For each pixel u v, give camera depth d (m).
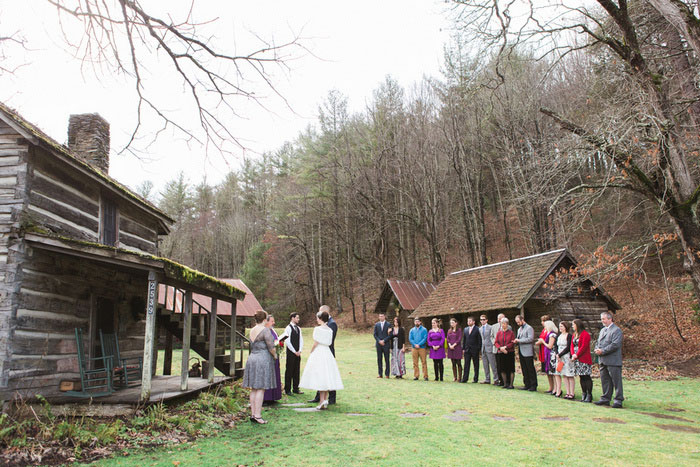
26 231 8.18
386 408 8.73
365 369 16.55
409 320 28.34
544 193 14.86
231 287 11.28
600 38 12.26
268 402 9.14
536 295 18.80
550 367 10.77
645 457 5.46
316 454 5.59
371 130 42.78
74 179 10.08
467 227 34.41
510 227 40.31
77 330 8.34
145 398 7.55
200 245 60.34
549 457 5.45
